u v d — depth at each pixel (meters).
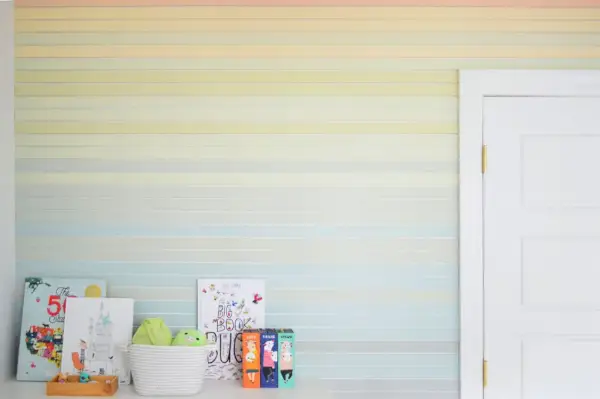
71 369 2.49
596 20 2.58
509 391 2.58
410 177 2.59
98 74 2.59
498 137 2.59
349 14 2.59
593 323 2.58
